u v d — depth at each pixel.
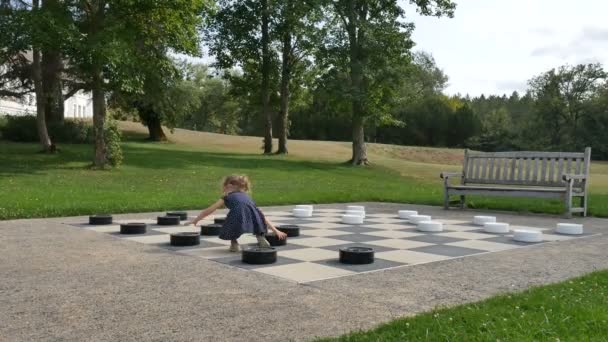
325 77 31.56
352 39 31.31
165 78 28.23
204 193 15.27
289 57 38.00
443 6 30.58
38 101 28.11
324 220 9.47
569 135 66.88
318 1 30.00
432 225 8.09
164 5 22.92
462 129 80.25
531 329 3.24
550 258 6.04
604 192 20.52
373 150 51.66
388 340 3.06
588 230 8.81
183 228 8.14
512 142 71.69
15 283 4.53
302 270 5.16
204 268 5.21
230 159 31.42
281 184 20.56
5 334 3.24
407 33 31.08
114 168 23.78
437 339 3.07
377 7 32.38
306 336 3.26
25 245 6.44
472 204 13.11
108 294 4.20
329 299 4.12
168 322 3.52
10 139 34.97
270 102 39.97
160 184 19.03
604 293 4.18
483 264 5.62
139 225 7.47
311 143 51.72
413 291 4.41
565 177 10.66
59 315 3.64
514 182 12.05
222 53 36.91
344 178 26.20
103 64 21.19
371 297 4.20
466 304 3.88
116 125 24.48
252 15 35.53
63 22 20.75
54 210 9.78
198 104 48.06
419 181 27.41
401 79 31.31
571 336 3.16
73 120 39.38
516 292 4.30
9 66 28.09
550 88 67.50
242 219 6.04
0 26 20.67
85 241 6.78
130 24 22.98
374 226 8.69
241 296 4.18
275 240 6.61
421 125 81.25
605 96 65.44
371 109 31.48
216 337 3.23
